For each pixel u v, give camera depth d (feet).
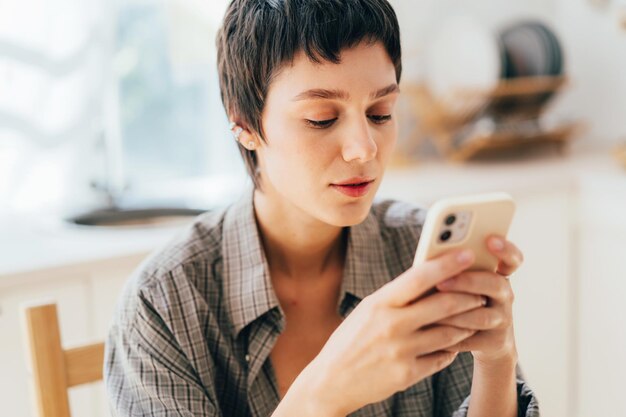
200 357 2.91
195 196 6.79
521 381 2.87
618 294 6.56
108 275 4.93
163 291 2.91
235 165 7.59
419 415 3.14
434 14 7.98
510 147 7.84
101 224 6.21
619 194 6.38
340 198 2.54
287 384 3.04
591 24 8.29
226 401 3.06
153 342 2.85
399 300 2.06
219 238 3.13
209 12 6.98
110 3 6.40
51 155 6.22
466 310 2.11
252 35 2.54
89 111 6.34
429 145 8.09
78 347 3.24
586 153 8.00
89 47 6.25
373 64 2.45
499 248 2.08
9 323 4.65
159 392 2.80
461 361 3.13
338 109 2.47
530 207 6.63
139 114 7.29
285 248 3.02
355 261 3.08
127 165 7.30
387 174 7.20
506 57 7.46
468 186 6.39
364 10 2.46
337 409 2.24
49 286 4.75
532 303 6.79
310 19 2.41
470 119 7.55
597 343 6.84
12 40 5.92
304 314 3.11
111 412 2.93
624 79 7.99
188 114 7.52
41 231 5.60
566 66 8.54
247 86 2.63
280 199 2.89
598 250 6.70
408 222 3.36
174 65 7.14
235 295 3.01
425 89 7.86
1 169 6.04
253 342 3.00
